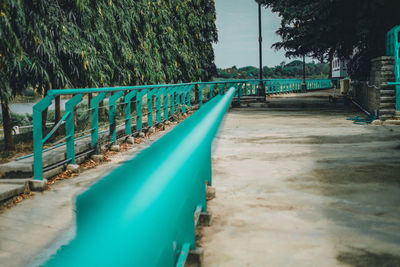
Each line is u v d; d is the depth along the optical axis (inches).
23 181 207.5
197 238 127.0
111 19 507.2
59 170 244.1
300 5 633.6
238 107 770.8
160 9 676.7
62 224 164.7
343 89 877.2
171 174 24.3
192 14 829.8
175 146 29.7
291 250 118.1
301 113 606.5
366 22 591.2
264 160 255.4
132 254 16.7
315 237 128.1
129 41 579.2
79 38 446.3
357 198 171.2
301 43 693.3
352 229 135.0
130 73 574.2
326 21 619.8
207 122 48.9
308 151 285.0
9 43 331.0
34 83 414.3
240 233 131.3
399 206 159.9
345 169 226.4
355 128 410.3
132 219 17.2
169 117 518.3
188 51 808.9
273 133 382.9
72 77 459.5
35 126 211.6
